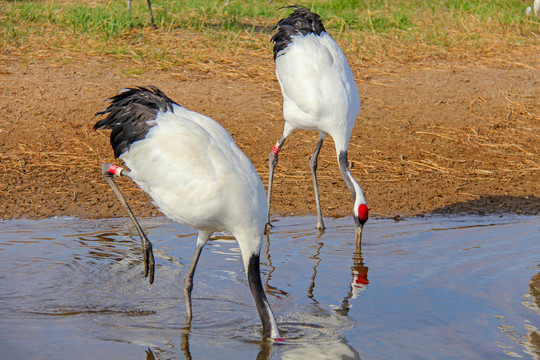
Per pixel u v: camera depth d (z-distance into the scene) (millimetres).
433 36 20844
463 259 9156
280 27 11641
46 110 14773
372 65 18516
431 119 15383
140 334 7004
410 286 8281
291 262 9062
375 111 15672
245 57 18578
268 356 6625
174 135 7395
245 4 24234
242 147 13781
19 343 6629
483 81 17547
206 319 7453
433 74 17953
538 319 7344
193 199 7254
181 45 19047
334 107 10562
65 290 7973
